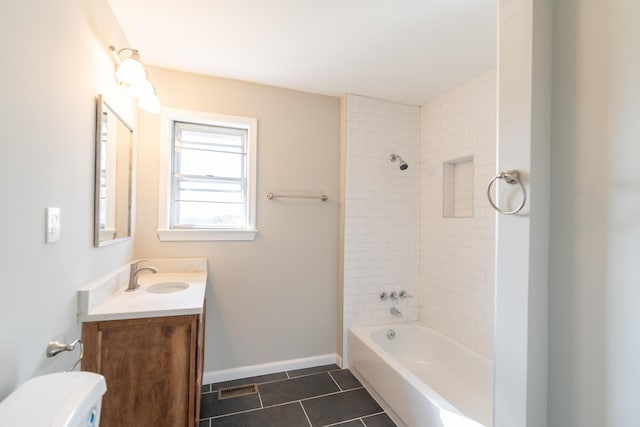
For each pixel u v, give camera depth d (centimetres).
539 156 93
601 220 82
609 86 81
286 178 245
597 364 83
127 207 184
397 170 270
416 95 256
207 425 175
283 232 243
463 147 234
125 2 148
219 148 236
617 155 79
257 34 174
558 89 93
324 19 161
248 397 204
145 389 132
